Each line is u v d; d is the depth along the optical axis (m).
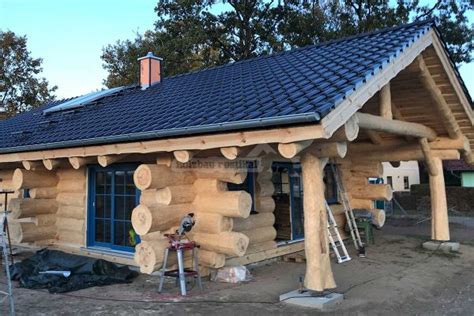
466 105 8.61
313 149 5.30
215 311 5.04
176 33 23.38
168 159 6.53
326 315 4.91
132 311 5.07
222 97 7.08
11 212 8.57
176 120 6.11
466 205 20.56
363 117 6.01
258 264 7.64
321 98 4.69
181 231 5.96
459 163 25.12
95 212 8.55
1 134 11.17
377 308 5.19
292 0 24.06
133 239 7.71
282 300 5.39
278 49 24.27
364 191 10.30
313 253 5.39
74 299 5.62
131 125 6.85
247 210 6.12
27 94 28.36
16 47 28.09
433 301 5.57
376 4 21.70
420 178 29.47
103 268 6.85
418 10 21.67
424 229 13.20
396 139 9.83
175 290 6.05
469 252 9.03
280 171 9.50
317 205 5.41
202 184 6.51
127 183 7.94
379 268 7.45
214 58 26.25
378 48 6.57
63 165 8.87
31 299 5.68
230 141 5.09
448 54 7.60
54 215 9.12
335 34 22.06
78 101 11.80
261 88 6.69
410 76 7.45
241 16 25.02
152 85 11.87
